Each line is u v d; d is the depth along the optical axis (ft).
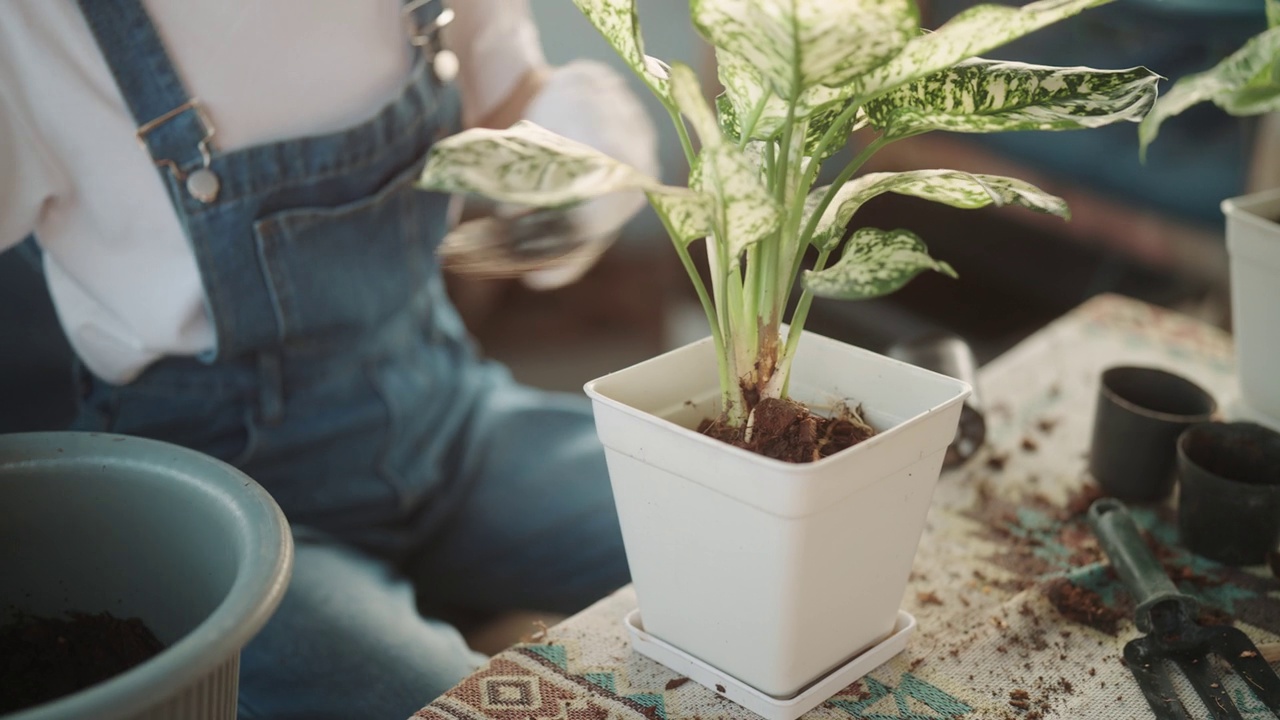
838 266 1.69
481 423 4.01
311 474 3.45
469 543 3.78
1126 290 6.69
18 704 1.87
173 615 2.02
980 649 2.27
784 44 1.54
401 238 3.45
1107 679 2.18
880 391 2.19
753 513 1.84
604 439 2.05
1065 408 3.31
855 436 2.08
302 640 2.86
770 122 1.92
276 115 3.11
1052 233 6.64
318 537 3.30
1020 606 2.40
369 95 3.30
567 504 3.78
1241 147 5.57
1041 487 2.92
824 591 1.96
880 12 1.45
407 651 2.89
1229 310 5.85
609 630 2.37
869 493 1.91
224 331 3.13
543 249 2.88
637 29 1.83
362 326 3.46
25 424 3.67
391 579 3.23
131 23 2.75
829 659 2.11
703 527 1.95
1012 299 7.39
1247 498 2.46
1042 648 2.28
